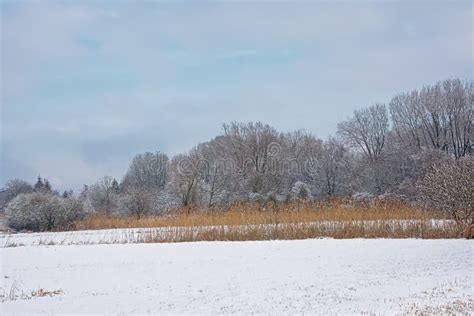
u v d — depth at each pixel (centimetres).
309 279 1304
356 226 2295
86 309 1006
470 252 1723
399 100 6619
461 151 6078
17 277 1402
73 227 3438
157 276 1373
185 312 966
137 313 964
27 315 960
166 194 4544
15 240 2475
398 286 1213
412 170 4972
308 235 2275
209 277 1345
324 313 929
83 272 1461
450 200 2194
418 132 6431
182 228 2419
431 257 1636
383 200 2795
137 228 2883
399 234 2242
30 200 3581
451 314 866
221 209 2898
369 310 943
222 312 960
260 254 1750
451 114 6150
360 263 1541
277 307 998
